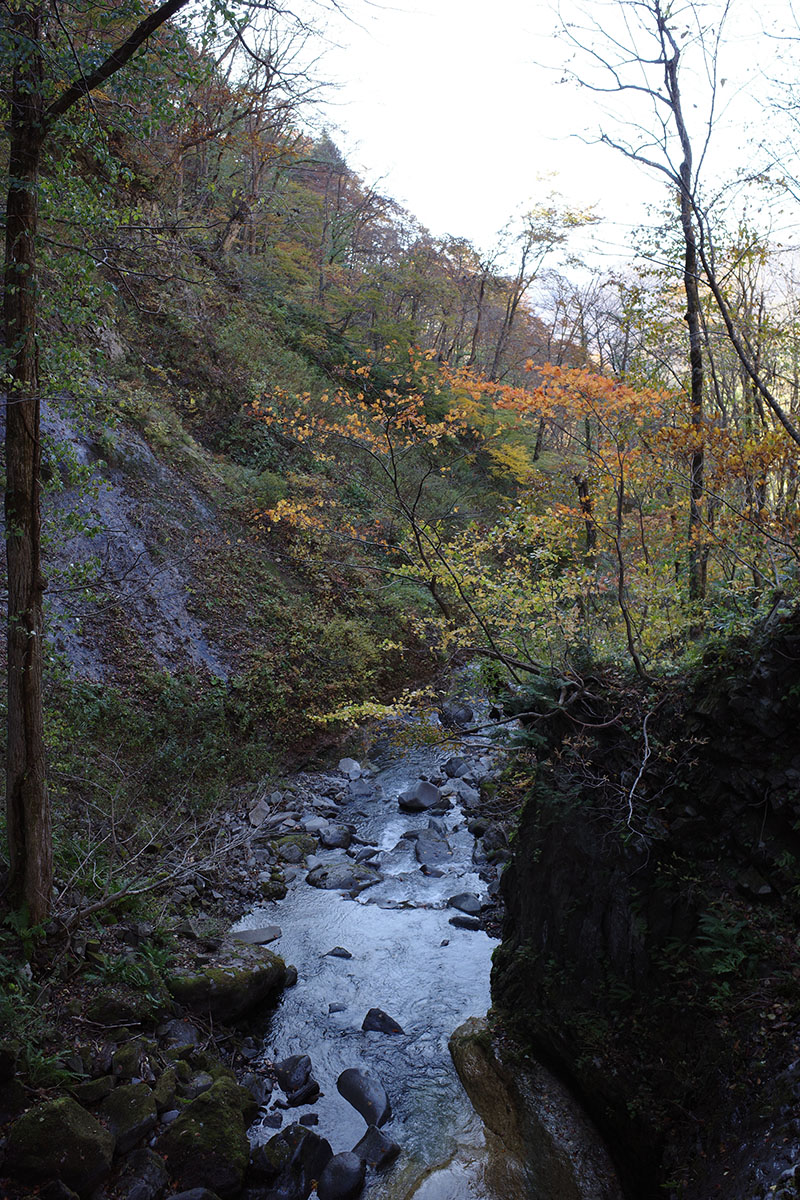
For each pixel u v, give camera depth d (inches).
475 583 319.9
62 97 221.3
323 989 291.0
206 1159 201.2
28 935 238.2
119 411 515.8
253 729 471.8
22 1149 182.2
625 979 225.3
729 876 205.6
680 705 231.0
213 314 714.8
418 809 439.5
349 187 1205.7
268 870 370.0
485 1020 269.6
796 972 178.9
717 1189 156.7
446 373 285.7
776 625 208.7
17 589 239.0
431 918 336.2
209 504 564.1
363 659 541.3
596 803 247.0
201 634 488.4
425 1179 211.5
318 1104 239.3
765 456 257.1
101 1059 219.1
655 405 283.6
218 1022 262.8
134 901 289.9
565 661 268.7
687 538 341.1
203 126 516.7
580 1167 212.2
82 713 382.3
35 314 238.1
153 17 209.3
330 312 1026.7
